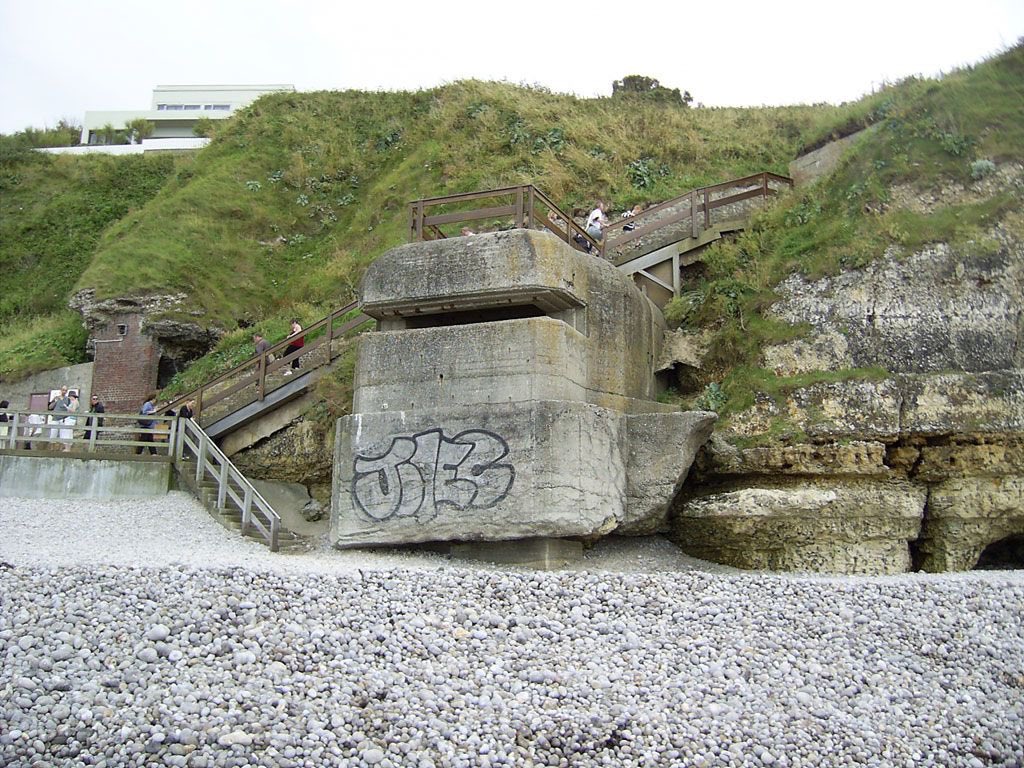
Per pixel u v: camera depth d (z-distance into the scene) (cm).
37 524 1554
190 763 822
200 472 1731
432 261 1520
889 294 1623
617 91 3200
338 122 3147
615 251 2025
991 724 940
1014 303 1598
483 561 1446
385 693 945
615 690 970
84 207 3403
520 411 1433
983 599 1177
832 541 1526
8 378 2422
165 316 2317
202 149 3161
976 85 1877
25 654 952
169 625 1023
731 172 2636
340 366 1797
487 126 2872
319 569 1234
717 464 1574
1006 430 1481
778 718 935
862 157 1859
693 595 1191
